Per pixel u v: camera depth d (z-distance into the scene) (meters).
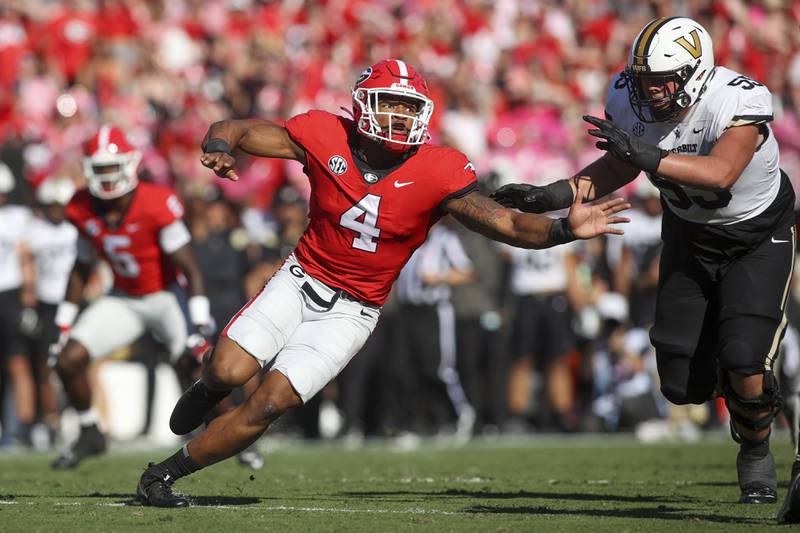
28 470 27.06
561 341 40.16
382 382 39.31
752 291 17.44
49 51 49.25
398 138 16.58
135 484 22.50
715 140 17.03
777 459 27.14
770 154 17.41
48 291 38.22
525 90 47.47
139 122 46.69
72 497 19.62
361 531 14.93
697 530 14.88
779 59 52.00
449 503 18.58
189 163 45.59
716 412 41.06
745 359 17.09
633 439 37.94
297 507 17.91
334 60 52.91
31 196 39.31
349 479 23.81
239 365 16.78
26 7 51.97
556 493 20.42
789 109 47.44
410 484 22.53
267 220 40.97
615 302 40.69
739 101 16.86
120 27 51.97
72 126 44.97
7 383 38.34
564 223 15.53
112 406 39.12
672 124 17.34
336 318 17.27
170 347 27.62
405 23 55.12
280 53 51.75
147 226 26.17
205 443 17.08
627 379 39.78
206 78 51.91
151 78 50.16
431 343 38.22
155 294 27.12
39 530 15.13
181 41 54.28
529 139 46.00
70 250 38.44
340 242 17.08
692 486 21.67
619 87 18.00
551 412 40.47
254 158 43.62
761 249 17.73
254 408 16.73
